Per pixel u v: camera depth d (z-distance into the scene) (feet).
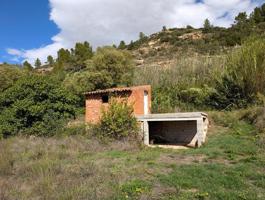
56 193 21.95
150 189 22.85
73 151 40.57
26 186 25.25
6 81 99.04
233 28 192.34
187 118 49.34
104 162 33.42
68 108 63.26
